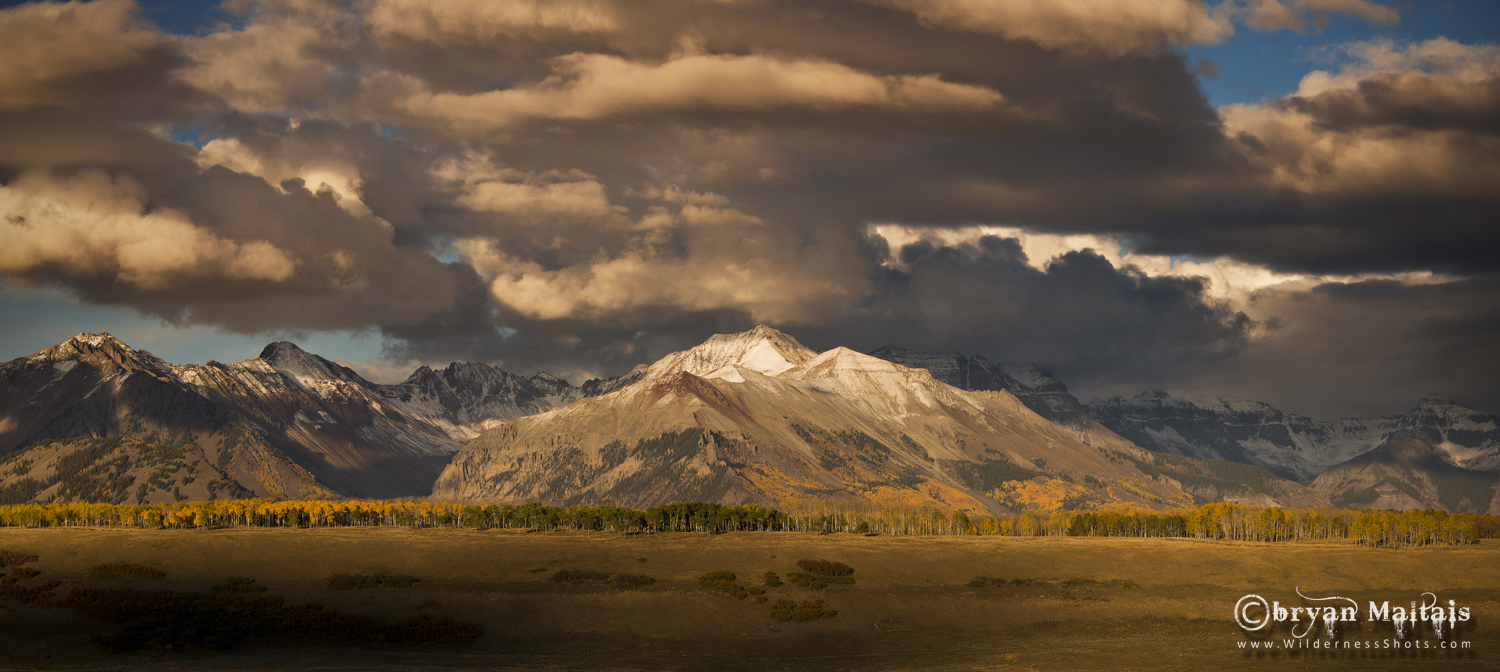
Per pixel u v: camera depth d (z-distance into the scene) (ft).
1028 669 605.73
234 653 627.05
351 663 599.16
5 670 562.66
